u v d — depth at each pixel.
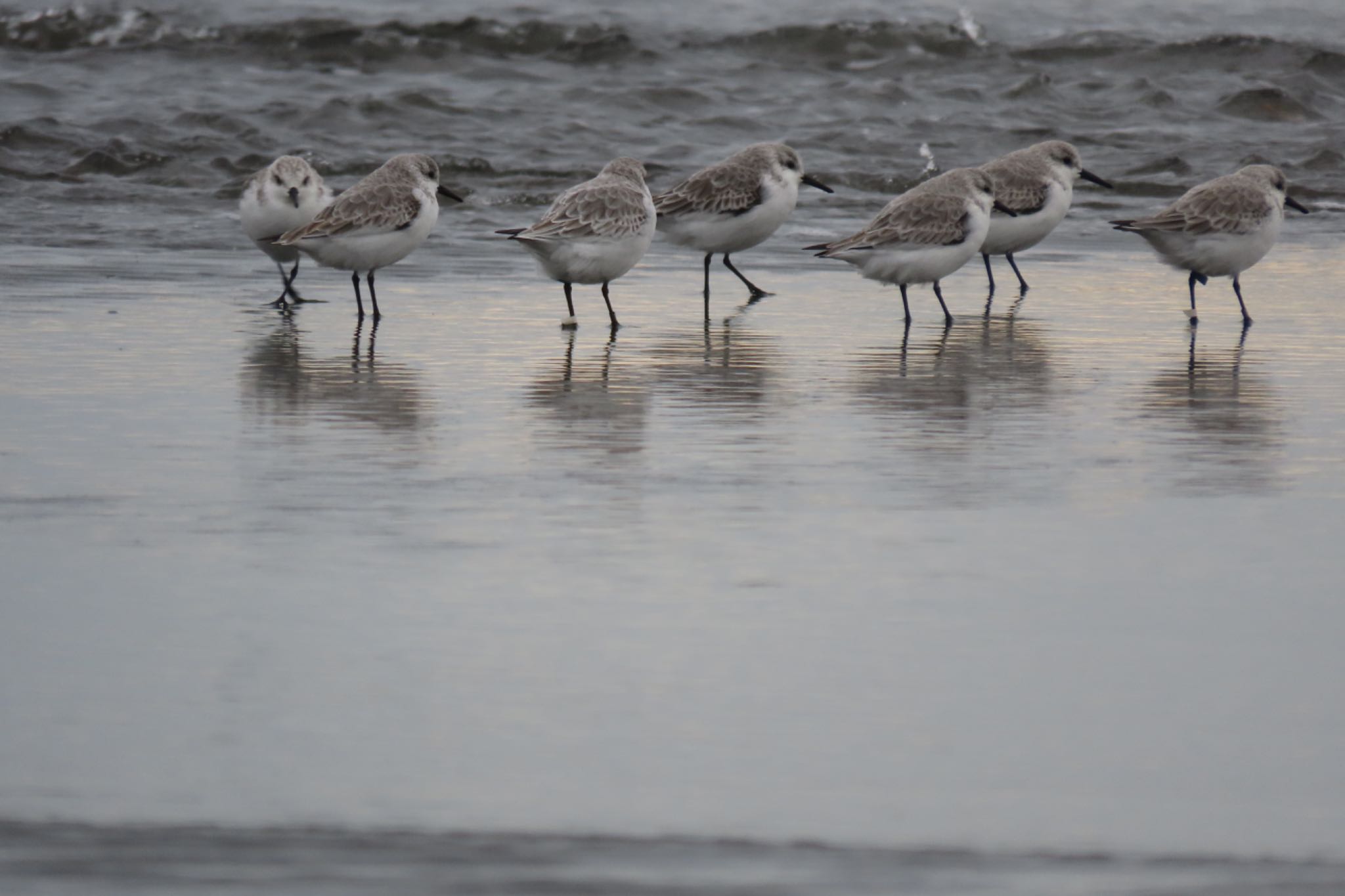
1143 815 6.75
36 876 6.10
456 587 9.45
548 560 9.97
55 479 11.76
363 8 46.09
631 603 9.20
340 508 11.08
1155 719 7.68
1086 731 7.54
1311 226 26.27
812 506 11.23
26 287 20.27
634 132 33.50
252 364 16.02
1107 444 13.13
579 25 42.56
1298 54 40.69
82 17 43.28
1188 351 17.25
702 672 8.21
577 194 18.23
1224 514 11.12
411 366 16.05
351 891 6.02
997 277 22.33
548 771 7.12
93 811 6.71
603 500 11.33
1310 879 6.20
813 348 17.31
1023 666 8.31
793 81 39.62
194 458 12.40
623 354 16.81
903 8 47.44
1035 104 36.81
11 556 9.96
